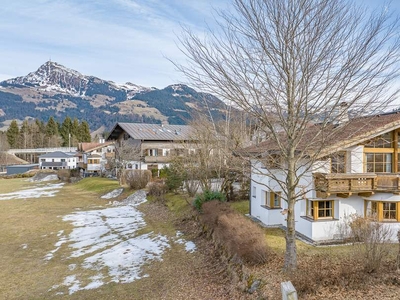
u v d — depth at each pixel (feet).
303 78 31.01
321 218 49.98
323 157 43.21
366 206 50.67
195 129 87.92
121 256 55.62
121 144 164.86
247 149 56.29
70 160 263.08
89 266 51.24
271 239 49.70
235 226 49.85
